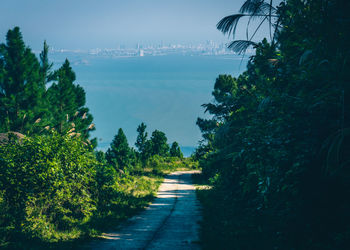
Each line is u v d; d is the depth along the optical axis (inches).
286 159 255.3
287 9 315.9
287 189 252.4
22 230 276.4
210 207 487.2
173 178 1379.2
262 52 401.4
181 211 508.7
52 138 410.0
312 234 215.6
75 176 411.5
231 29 332.8
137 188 810.8
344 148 203.2
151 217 456.4
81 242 287.7
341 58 207.9
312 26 249.1
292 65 314.5
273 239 247.1
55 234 299.4
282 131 260.8
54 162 355.9
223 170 559.5
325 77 223.1
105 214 438.0
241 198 435.2
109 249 266.1
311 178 234.1
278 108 288.5
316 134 232.4
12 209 303.3
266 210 318.0
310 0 260.1
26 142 371.9
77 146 435.2
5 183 323.0
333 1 231.3
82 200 403.5
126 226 387.9
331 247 194.1
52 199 350.9
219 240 279.6
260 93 380.5
